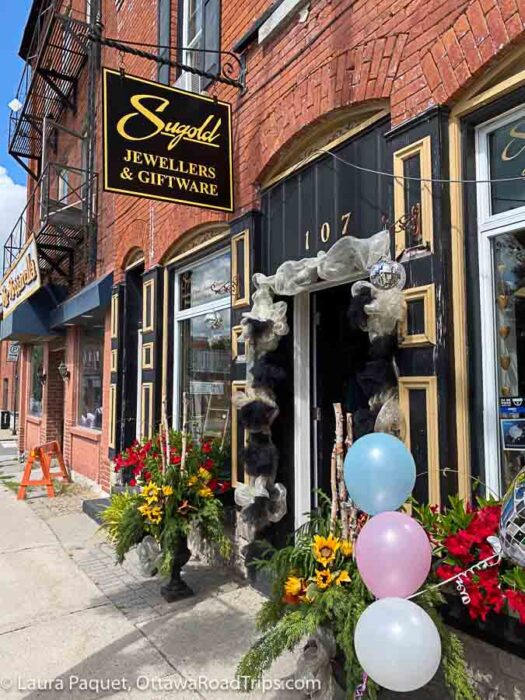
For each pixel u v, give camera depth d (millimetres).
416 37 2982
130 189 4156
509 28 2482
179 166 4398
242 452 4480
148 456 4543
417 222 2867
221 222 4996
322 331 4383
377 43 3244
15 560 4996
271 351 4117
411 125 2932
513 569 2000
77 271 9648
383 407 2846
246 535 4281
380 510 2098
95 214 8695
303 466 4195
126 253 7176
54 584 4387
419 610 1838
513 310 2629
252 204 4500
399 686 1751
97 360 8672
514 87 2514
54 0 9891
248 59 4621
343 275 3430
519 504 1853
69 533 5910
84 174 9336
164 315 6191
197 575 4535
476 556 2068
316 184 3850
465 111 2746
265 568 2920
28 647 3334
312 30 3840
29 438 13227
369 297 2873
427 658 1740
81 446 8992
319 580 2320
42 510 7039
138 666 3088
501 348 2666
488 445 2635
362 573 1981
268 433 4094
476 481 2541
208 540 4172
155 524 3963
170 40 6234
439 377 2688
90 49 8914
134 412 7207
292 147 4094
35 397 13133
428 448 2709
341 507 2510
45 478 7945
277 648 2322
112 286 7637
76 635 3484
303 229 3971
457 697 2049
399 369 2900
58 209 9234
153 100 4285
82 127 9875
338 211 3623
